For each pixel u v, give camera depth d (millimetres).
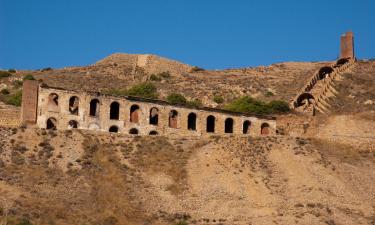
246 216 92312
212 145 108750
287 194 96875
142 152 105625
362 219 92625
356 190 99438
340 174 102875
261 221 91000
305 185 98625
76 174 97312
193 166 102688
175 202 94375
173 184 98125
